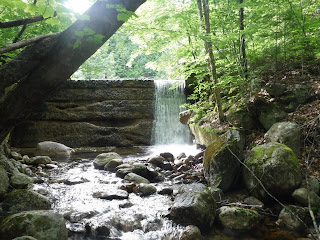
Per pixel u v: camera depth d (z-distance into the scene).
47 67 2.06
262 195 4.70
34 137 12.05
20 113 2.15
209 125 7.84
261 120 6.52
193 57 9.18
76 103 12.73
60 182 6.39
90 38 1.98
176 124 13.08
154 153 10.79
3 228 3.35
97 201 5.14
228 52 7.65
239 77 7.26
